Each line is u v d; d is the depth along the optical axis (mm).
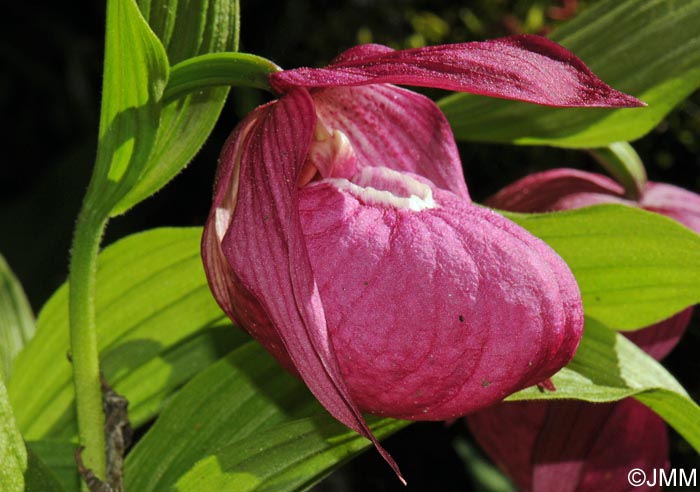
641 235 349
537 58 302
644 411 383
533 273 292
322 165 319
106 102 312
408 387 292
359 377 293
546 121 379
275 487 318
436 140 331
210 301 373
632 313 362
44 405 375
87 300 321
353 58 313
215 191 311
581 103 298
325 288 293
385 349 290
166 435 345
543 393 320
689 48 369
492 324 289
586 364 344
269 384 349
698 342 497
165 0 317
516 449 391
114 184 319
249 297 305
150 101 310
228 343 379
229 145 311
